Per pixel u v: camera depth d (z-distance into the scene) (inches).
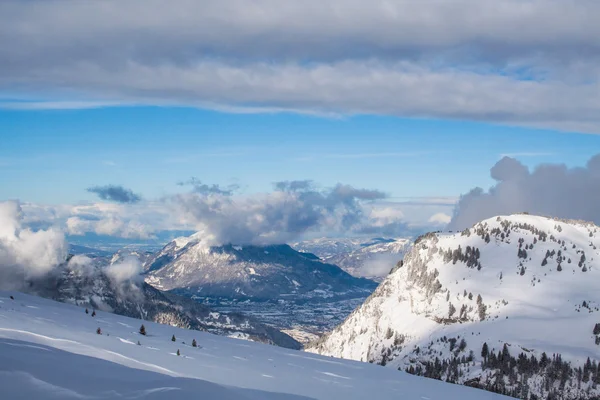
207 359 2556.6
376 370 3563.0
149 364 2003.0
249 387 1946.4
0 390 1023.0
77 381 1163.9
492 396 3161.9
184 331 3934.5
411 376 3548.2
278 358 3299.7
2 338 1561.3
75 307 3937.0
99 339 2388.0
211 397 1184.2
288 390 2095.2
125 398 1085.1
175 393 1156.5
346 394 2295.8
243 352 3270.2
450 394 2938.0
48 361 1312.7
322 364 3410.4
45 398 1023.0
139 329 3376.0
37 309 3134.8
